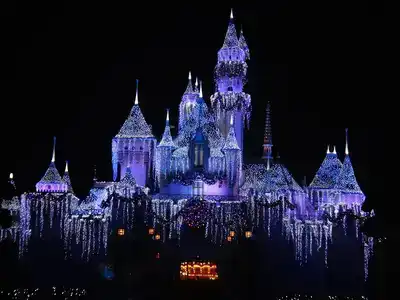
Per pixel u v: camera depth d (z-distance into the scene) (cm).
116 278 5338
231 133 6003
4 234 5541
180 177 5841
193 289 5112
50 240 5516
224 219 5444
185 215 5422
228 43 6806
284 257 5419
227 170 5875
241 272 5341
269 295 5275
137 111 6303
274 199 5634
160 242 5419
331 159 6419
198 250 5391
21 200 5572
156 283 5275
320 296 5350
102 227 5475
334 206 5822
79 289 5256
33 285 5394
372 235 5556
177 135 6325
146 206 5488
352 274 5481
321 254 5484
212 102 6675
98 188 6059
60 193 5609
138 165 6109
